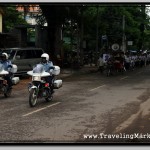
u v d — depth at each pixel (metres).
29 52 25.12
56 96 15.99
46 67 13.96
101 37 44.62
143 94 16.78
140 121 10.51
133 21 48.78
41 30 36.22
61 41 36.31
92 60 43.50
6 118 10.92
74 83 22.06
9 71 15.53
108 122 10.35
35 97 13.17
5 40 32.69
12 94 16.77
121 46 46.94
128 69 37.62
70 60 36.31
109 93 17.14
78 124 10.08
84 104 13.66
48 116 11.23
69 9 32.72
